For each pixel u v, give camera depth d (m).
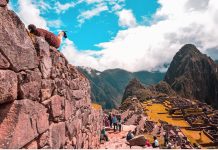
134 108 91.69
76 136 12.33
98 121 21.42
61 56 10.41
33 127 7.02
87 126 15.82
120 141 24.56
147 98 168.00
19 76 6.43
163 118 103.19
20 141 6.27
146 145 23.25
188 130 94.12
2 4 5.84
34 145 7.23
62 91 9.97
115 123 30.73
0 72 5.60
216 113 127.00
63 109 9.99
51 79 8.81
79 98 13.35
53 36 9.60
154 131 47.59
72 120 11.49
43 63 8.00
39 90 7.62
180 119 108.00
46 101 8.13
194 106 132.38
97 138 20.50
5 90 5.77
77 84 13.09
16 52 6.28
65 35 11.39
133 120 49.53
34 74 7.25
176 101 149.88
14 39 6.24
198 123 98.88
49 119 8.48
